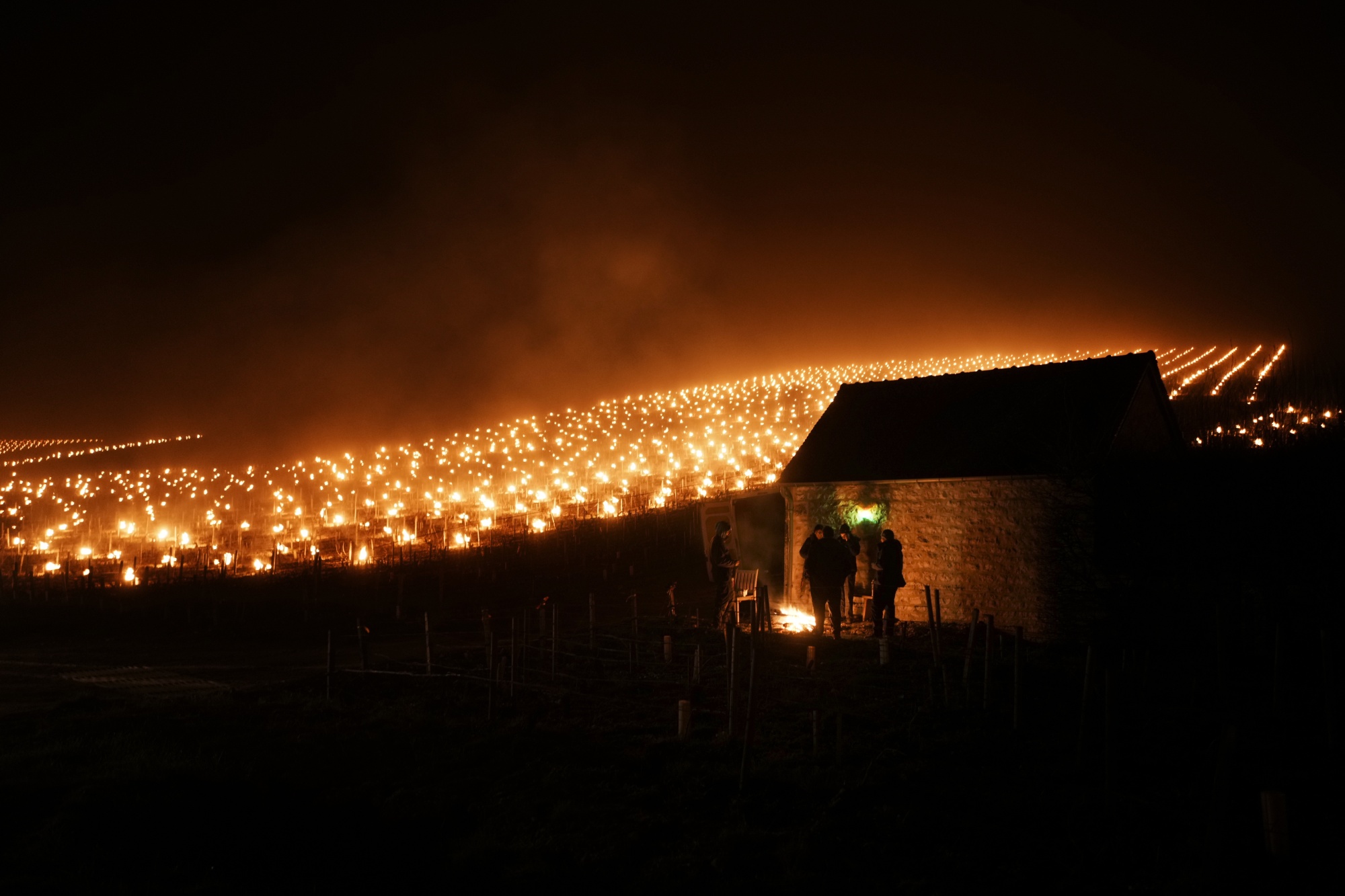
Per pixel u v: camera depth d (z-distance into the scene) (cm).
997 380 1970
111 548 3841
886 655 1367
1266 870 642
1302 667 1174
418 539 3544
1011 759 896
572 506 3762
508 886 668
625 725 1076
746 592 1756
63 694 1452
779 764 902
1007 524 1697
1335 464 1287
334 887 671
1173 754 895
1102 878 642
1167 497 1460
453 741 1028
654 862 696
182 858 714
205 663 1747
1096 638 1527
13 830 770
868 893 638
